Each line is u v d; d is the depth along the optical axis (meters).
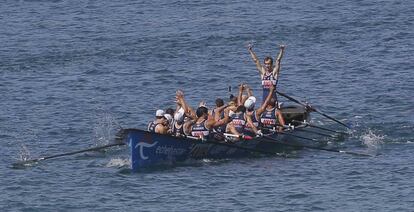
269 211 110.31
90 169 126.88
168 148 126.44
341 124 148.50
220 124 132.88
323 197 114.75
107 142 142.00
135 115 159.50
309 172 125.12
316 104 164.00
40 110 162.00
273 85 141.38
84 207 112.50
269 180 121.62
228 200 114.00
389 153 134.00
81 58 199.75
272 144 135.62
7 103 166.88
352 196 115.12
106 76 185.62
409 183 119.56
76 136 146.00
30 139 144.25
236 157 132.25
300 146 134.75
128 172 125.00
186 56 199.75
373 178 121.94
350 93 170.00
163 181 121.19
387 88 171.50
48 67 193.38
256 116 134.88
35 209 112.06
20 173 125.50
